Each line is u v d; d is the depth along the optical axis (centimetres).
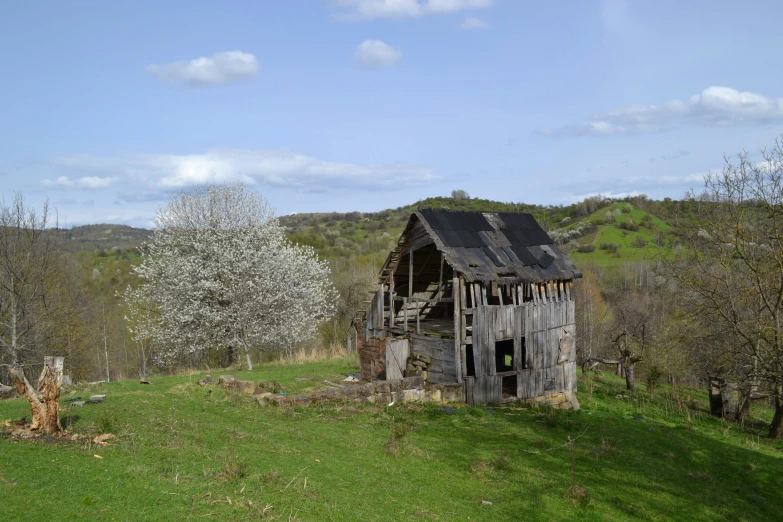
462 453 1374
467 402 1962
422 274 2544
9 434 1032
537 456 1399
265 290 3494
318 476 1053
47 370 1065
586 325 4359
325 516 867
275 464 1084
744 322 2308
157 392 1661
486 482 1188
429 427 1609
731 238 2347
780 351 2042
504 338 2086
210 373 2484
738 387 2377
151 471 930
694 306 2672
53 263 3397
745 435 2106
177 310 3453
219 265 3475
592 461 1405
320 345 4988
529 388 2148
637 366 3466
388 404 1795
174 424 1262
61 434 1070
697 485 1334
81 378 3884
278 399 1631
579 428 1706
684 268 2623
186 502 827
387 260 2344
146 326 3731
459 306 1992
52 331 3250
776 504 1284
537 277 2183
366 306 2473
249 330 3397
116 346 4991
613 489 1230
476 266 2034
